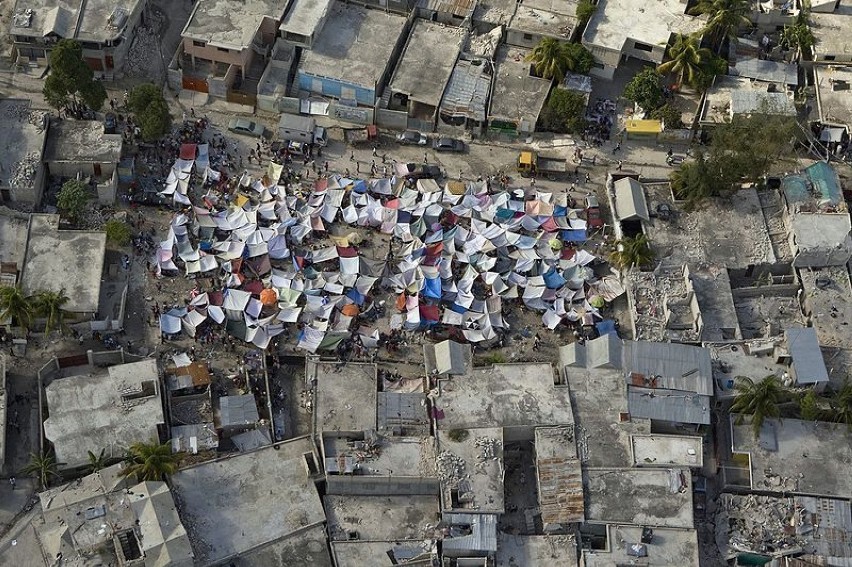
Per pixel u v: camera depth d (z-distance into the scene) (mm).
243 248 162625
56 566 129500
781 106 183750
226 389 150875
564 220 170625
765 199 173625
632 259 163875
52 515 132500
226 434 146250
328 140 179500
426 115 183500
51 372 148375
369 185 172500
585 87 186625
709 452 149500
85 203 164125
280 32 183625
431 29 191875
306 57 183500
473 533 137000
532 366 151125
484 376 149875
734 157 168625
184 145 172750
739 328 159250
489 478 141000
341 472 140125
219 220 165875
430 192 172500
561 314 160500
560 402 148125
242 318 156250
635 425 147125
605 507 140125
